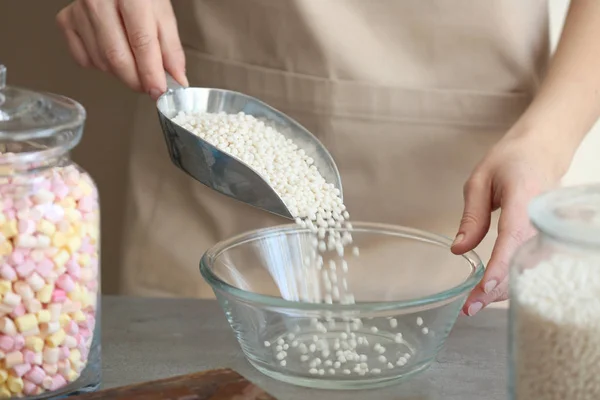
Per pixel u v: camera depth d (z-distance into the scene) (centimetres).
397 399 86
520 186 96
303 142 116
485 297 88
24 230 75
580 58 119
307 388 88
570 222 67
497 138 133
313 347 89
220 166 101
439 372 91
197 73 139
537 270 71
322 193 107
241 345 92
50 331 79
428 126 132
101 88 189
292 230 102
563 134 110
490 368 92
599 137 170
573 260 70
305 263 102
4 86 86
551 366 67
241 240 99
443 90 131
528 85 133
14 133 75
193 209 142
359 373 88
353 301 101
